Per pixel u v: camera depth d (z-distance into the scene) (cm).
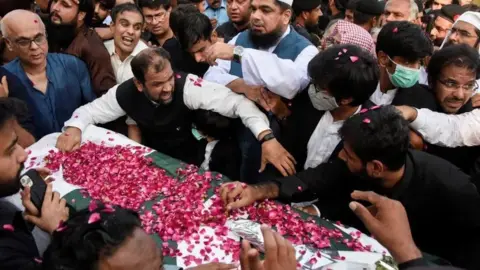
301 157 266
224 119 270
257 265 140
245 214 211
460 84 238
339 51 222
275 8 274
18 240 169
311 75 227
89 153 262
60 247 130
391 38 240
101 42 333
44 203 190
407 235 158
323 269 174
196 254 186
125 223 132
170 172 244
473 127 236
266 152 248
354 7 448
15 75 299
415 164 204
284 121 263
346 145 200
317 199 228
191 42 320
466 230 210
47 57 310
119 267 124
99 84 325
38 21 293
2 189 182
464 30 321
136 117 284
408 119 229
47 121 307
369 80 215
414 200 205
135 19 323
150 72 252
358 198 171
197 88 266
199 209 209
